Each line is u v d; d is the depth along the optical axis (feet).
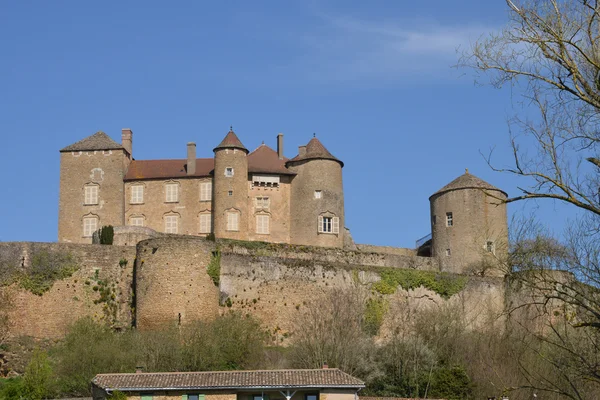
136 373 143.95
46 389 153.89
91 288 190.90
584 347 77.92
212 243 190.90
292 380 140.67
